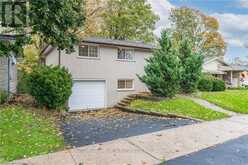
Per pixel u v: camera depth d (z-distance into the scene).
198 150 10.32
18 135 11.35
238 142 11.49
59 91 18.78
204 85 29.45
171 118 18.03
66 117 18.56
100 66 23.73
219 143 11.30
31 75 18.92
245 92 29.12
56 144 10.70
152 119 17.80
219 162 8.99
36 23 12.63
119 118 18.56
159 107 20.69
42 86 18.56
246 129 13.96
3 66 19.30
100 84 23.86
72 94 22.28
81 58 22.72
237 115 18.12
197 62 24.88
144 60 26.56
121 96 25.02
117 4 39.19
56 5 12.75
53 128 13.80
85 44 22.64
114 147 10.55
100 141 11.45
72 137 12.18
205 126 14.62
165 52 22.95
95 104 23.52
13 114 14.96
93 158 9.24
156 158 9.38
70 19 13.64
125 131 13.60
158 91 22.80
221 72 45.31
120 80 25.14
